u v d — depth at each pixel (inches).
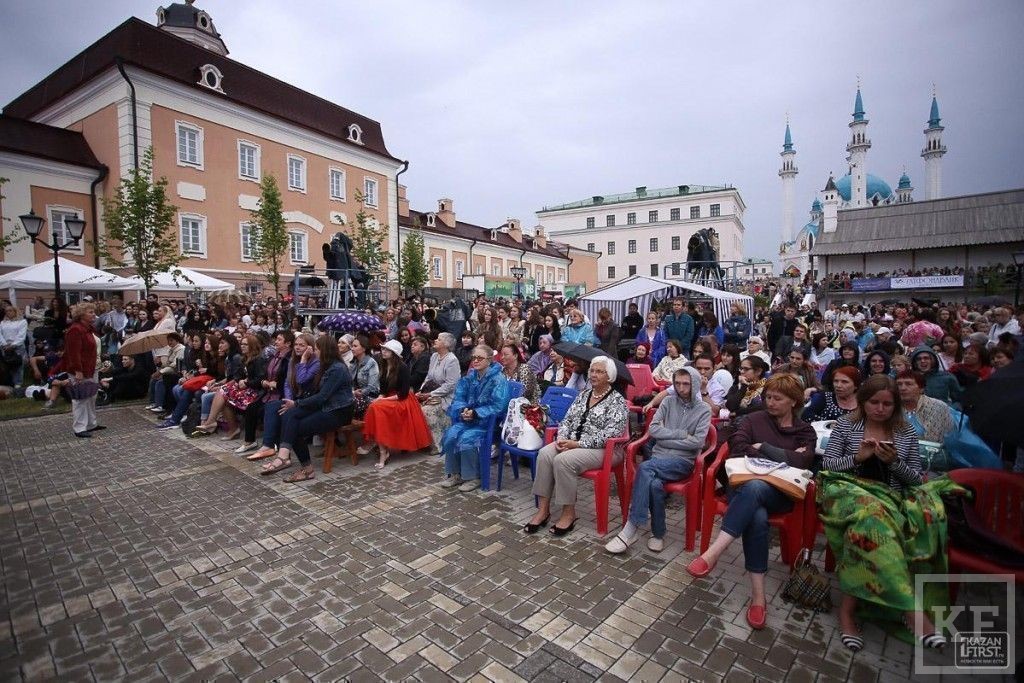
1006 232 1309.1
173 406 363.3
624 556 161.9
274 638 121.9
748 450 158.7
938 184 2628.0
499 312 522.0
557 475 173.5
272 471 235.1
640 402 285.7
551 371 308.3
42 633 124.3
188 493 213.2
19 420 347.3
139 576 149.6
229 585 144.6
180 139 860.6
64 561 158.4
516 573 150.8
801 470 145.4
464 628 125.2
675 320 420.8
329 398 232.7
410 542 169.9
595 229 3176.7
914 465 135.0
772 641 121.5
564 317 576.7
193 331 365.1
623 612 132.0
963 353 267.1
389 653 116.5
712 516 156.3
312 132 1079.6
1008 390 124.4
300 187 1067.3
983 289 1207.6
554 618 129.4
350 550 164.4
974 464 160.7
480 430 217.5
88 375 305.9
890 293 1321.4
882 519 119.6
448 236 1640.0
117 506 200.1
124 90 796.0
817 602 134.0
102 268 813.9
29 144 761.0
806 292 1423.5
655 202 3011.8
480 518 189.3
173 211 646.5
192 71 890.7
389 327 456.1
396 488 219.3
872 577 116.3
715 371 264.1
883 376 139.9
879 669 112.1
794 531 146.9
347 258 633.0
